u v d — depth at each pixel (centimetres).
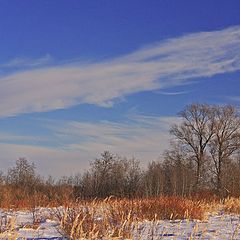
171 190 4484
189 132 5653
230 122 5659
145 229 1237
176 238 1159
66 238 1108
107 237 1015
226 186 4538
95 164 4447
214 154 5653
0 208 2173
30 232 1270
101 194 4125
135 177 4403
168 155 5181
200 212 1819
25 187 3816
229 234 1313
